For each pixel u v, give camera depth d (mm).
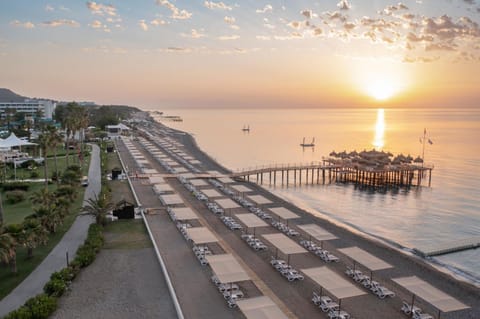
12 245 28906
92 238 37406
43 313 24172
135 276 31328
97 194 57875
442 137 197875
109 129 170000
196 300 27766
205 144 171000
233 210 53188
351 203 69750
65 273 29281
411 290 25703
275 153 141500
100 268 32688
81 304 26688
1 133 118750
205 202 57188
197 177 74375
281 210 45500
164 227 44375
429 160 119750
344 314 25906
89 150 109938
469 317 27234
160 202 55875
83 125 88562
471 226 55281
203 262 34062
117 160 96500
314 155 136000
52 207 39156
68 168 67188
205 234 35969
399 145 162875
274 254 37250
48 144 62000
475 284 34438
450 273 37375
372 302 28375
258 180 92562
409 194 77438
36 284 28766
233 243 40125
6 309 25234
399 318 26203
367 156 95375
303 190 81938
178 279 31109
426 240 48844
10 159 79750
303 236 43406
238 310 26453
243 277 27422
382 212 63156
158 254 34719
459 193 77375
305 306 27359
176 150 115875
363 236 46656
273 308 23641
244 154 138375
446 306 23953
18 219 44188
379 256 38719
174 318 25266
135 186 66438
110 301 27219
